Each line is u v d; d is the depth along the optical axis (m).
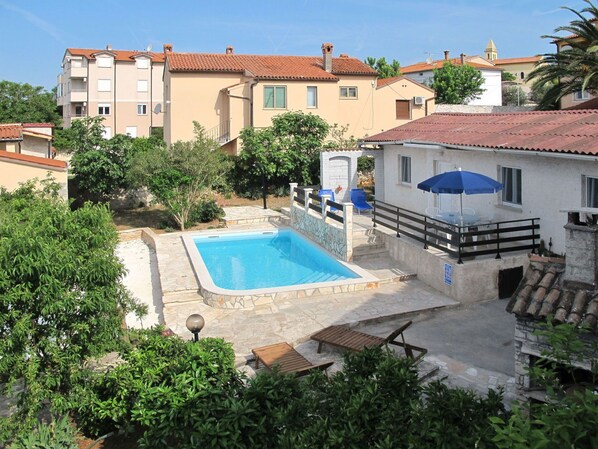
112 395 8.59
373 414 6.39
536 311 7.41
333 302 14.93
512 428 4.09
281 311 14.45
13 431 8.17
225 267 19.59
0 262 7.51
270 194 33.06
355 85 40.09
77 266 8.20
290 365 10.39
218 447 6.70
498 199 17.12
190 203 25.45
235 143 37.00
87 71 60.91
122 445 8.50
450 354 11.55
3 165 21.66
